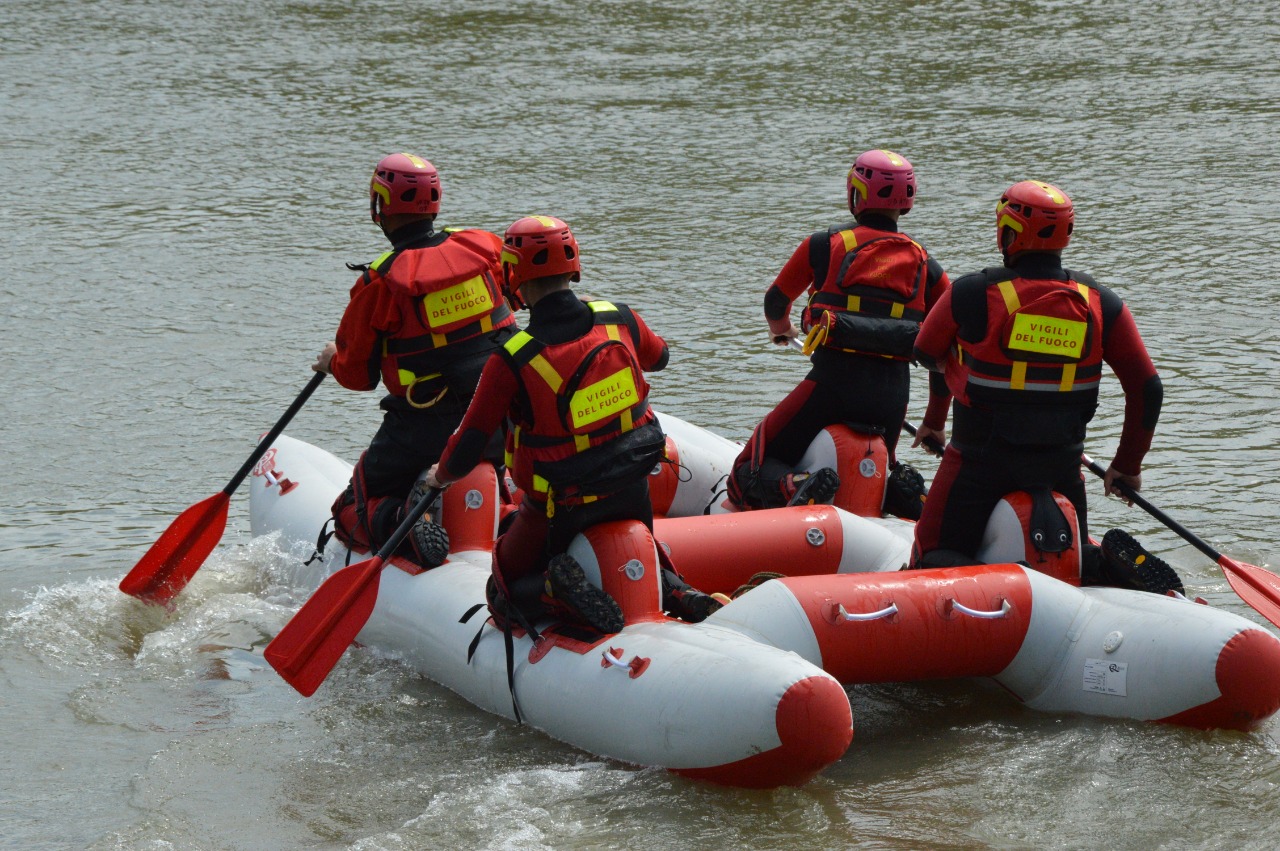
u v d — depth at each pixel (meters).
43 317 21.86
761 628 9.23
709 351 19.64
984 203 27.39
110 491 15.20
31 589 12.59
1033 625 9.58
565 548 9.63
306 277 23.97
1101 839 8.08
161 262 24.91
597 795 8.70
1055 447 9.86
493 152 32.97
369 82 41.22
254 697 10.46
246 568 13.12
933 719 9.80
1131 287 22.30
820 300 12.18
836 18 50.28
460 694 10.34
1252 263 23.48
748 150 32.66
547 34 48.12
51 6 53.72
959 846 8.05
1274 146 32.16
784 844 8.11
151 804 8.81
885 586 9.42
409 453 11.10
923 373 19.33
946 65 42.56
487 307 10.95
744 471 12.73
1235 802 8.43
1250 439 15.88
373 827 8.52
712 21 50.09
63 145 34.25
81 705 10.34
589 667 9.26
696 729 8.57
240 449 16.45
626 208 27.88
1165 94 38.00
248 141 34.56
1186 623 9.18
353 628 10.09
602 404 9.22
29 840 8.43
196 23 50.62
